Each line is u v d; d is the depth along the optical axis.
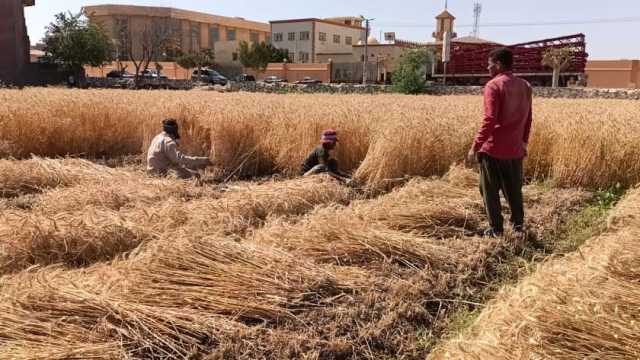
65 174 7.75
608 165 8.06
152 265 4.00
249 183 8.64
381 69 57.34
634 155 7.91
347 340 3.62
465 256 5.06
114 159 10.69
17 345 3.04
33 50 75.38
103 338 3.21
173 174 7.96
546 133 8.96
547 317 2.78
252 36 94.50
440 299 4.28
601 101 19.34
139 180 7.47
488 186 5.65
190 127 10.30
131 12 77.12
